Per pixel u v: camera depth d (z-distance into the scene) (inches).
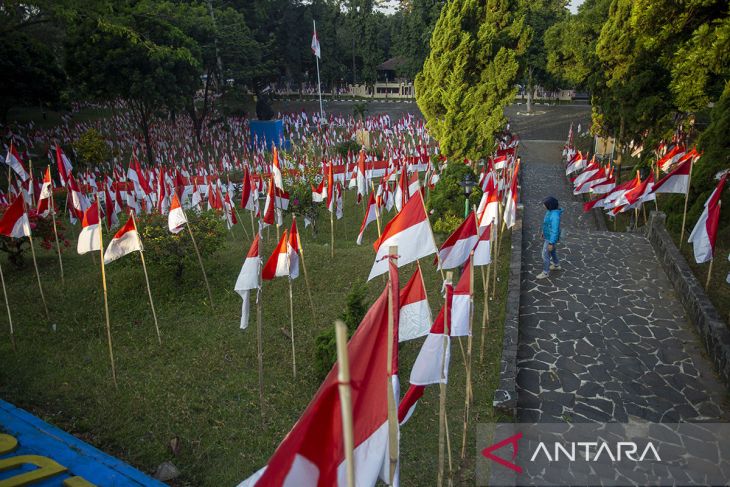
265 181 1032.8
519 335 431.5
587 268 553.3
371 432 194.1
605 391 362.0
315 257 650.2
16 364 450.3
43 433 356.2
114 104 2410.2
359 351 194.1
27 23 1183.6
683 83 501.4
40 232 632.4
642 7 519.2
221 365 442.3
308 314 524.4
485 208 475.5
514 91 878.4
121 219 758.5
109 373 434.9
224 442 353.4
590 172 935.0
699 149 553.9
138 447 350.3
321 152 1581.0
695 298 437.1
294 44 2517.2
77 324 517.0
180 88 1393.9
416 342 458.3
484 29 849.5
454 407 363.6
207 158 1701.5
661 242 566.6
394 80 3213.6
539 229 741.9
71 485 293.1
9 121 1779.0
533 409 346.9
